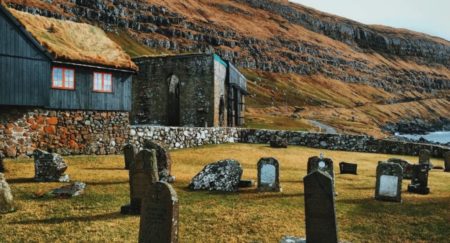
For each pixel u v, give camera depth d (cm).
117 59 2986
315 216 1041
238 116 5422
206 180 1756
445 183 2150
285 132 3909
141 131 3064
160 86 4100
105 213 1345
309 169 1930
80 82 2741
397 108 19050
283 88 17712
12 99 2373
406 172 2266
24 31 2430
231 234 1188
